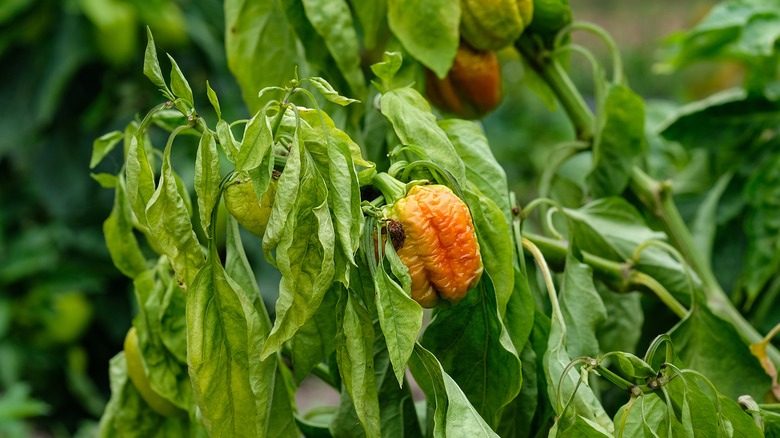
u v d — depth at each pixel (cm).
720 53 163
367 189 105
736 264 158
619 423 104
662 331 150
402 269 100
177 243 98
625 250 127
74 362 329
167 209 98
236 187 101
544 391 113
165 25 308
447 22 119
